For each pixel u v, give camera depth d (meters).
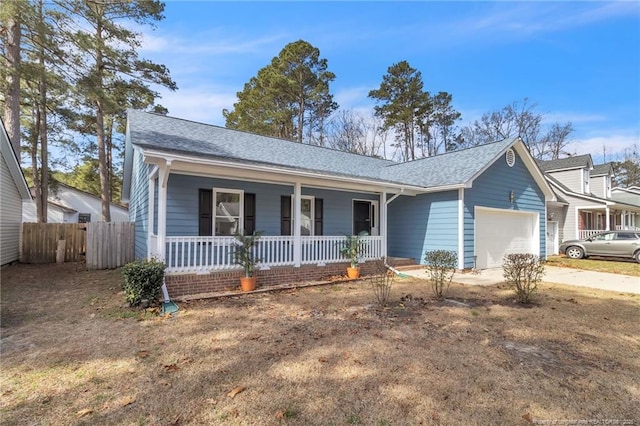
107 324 5.24
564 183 22.19
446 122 31.25
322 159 12.91
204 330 4.94
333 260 9.84
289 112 27.03
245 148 10.94
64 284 8.59
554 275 10.53
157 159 6.84
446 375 3.48
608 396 3.10
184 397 3.05
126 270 6.29
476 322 5.33
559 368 3.68
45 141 18.55
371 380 3.37
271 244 8.88
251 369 3.63
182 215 9.12
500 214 12.83
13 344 4.38
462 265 11.08
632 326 5.17
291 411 2.83
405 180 12.73
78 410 2.84
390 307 6.28
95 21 15.16
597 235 15.47
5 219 11.45
